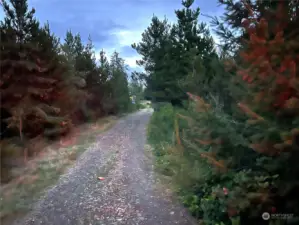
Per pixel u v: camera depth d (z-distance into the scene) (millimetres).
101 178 7586
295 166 2875
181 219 4777
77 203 5762
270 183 3195
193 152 5430
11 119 11414
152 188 6590
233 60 3977
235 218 3623
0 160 8438
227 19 3904
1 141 10328
